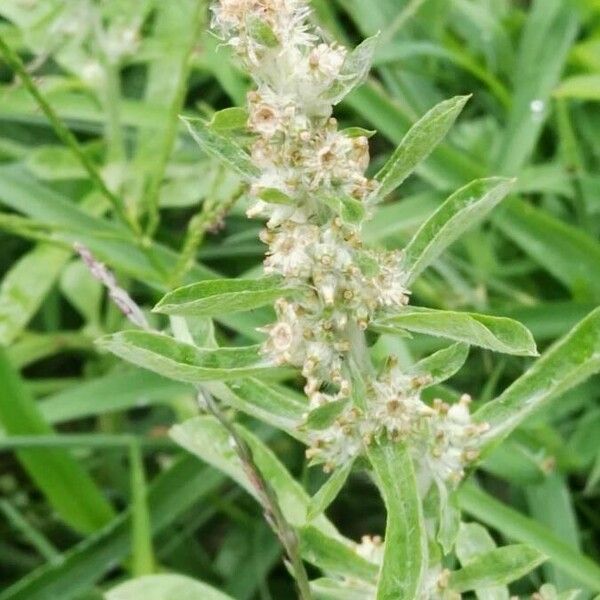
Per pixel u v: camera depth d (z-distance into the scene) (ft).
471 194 0.94
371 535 1.51
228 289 0.93
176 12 1.64
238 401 0.98
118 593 1.10
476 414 0.99
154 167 1.60
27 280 1.50
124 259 1.50
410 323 0.94
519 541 1.28
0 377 1.37
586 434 1.41
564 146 1.55
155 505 1.39
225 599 1.10
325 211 0.93
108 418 1.60
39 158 1.57
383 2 1.74
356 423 0.95
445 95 1.75
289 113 0.91
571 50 1.65
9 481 1.61
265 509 1.02
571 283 1.50
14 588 1.33
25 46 1.67
